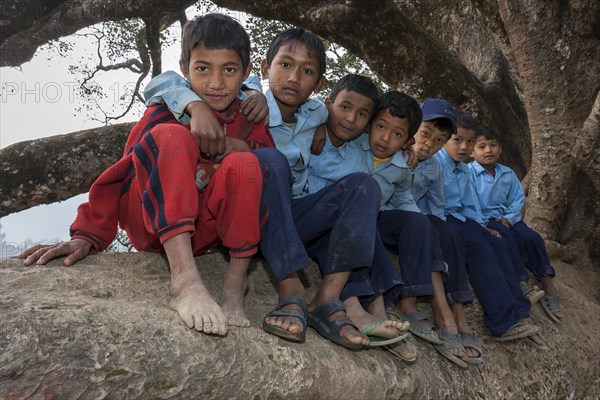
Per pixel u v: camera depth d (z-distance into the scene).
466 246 3.62
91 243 2.43
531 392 3.45
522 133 6.25
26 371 1.66
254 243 2.29
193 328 1.99
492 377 3.30
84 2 6.87
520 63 5.13
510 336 3.46
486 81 6.46
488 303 3.50
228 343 2.05
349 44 5.84
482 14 5.52
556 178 5.19
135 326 1.89
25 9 5.94
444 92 5.77
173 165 2.13
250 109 2.53
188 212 2.11
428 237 3.08
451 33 6.87
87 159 4.84
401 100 2.90
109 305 1.95
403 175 3.09
